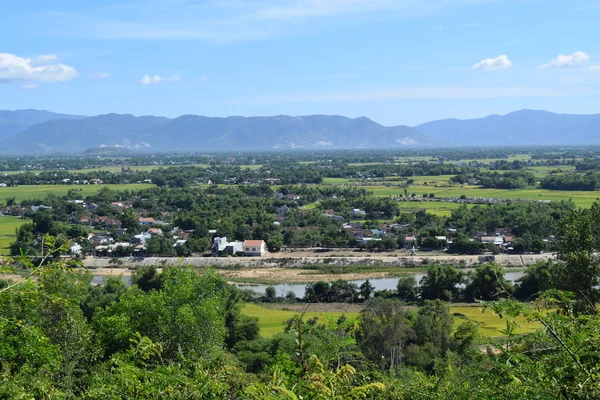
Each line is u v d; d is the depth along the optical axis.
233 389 8.40
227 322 40.09
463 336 19.58
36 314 18.00
